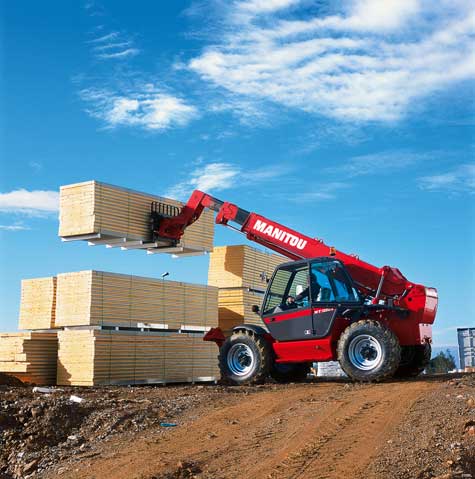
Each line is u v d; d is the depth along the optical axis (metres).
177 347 15.93
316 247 14.32
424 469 6.80
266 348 13.48
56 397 11.11
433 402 9.58
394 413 9.05
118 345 14.64
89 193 14.78
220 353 13.90
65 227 15.07
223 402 10.70
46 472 8.12
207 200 15.88
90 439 9.11
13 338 14.96
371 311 13.11
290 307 13.43
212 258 18.38
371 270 13.51
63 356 14.58
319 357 13.14
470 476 6.71
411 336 13.05
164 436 8.77
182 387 13.65
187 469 7.28
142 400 11.04
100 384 14.17
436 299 13.41
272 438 8.27
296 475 6.89
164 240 15.99
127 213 15.41
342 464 7.10
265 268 18.91
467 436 7.72
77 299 14.48
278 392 11.71
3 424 9.60
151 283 15.61
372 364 12.39
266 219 14.94
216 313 17.25
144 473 7.29
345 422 8.70
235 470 7.21
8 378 14.52
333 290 13.07
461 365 22.11
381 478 6.61
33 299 15.79
